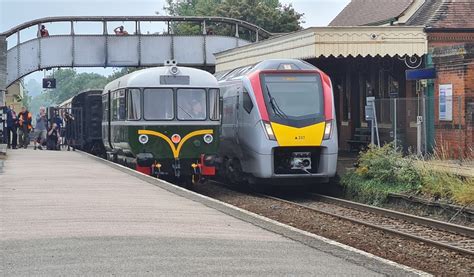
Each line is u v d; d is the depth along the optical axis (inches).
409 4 1850.4
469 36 1673.2
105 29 2571.4
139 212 851.4
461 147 1430.9
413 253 804.6
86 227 735.1
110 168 1504.7
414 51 1644.9
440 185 1163.9
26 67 2532.0
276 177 1375.5
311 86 1405.0
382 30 1622.8
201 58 2625.5
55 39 2539.4
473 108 1471.5
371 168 1357.0
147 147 1400.1
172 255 599.2
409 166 1298.0
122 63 2583.7
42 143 2364.7
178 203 946.7
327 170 1382.9
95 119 2319.1
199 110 1425.9
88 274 524.7
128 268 546.0
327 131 1381.6
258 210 1219.9
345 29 1604.3
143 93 1403.8
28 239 663.1
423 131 1534.2
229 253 614.9
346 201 1296.8
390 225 1042.1
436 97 1596.9
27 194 1025.5
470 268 714.8
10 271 533.6
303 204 1337.4
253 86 1402.6
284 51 1787.6
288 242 674.8
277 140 1360.7
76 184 1167.6
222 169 1660.9
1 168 1456.7
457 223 1059.9
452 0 1755.7
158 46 2603.3
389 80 1897.1
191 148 1417.3
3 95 2436.0
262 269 553.6
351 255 612.7
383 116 1844.2
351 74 2117.4
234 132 1496.1
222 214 853.2
